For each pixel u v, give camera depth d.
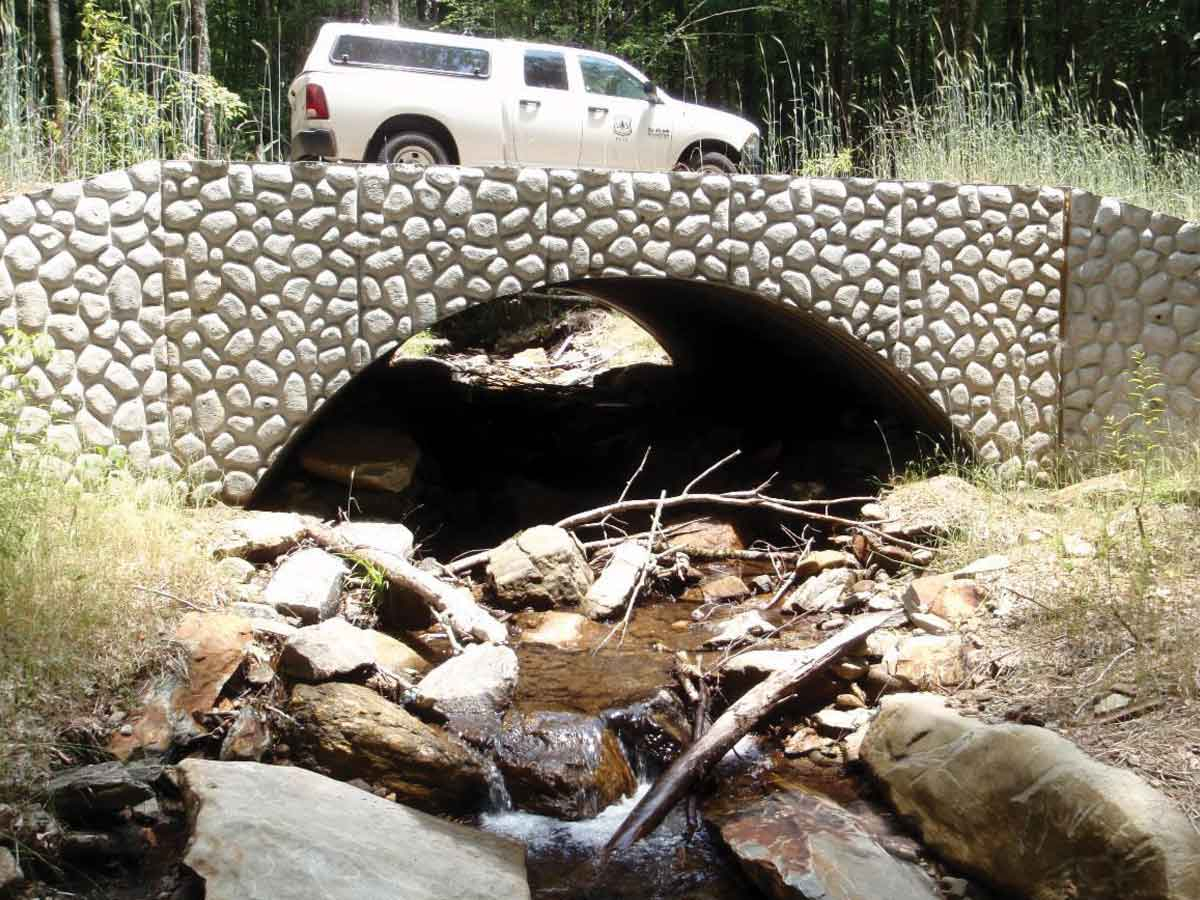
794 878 3.87
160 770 4.38
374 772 4.59
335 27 9.18
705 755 4.71
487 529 8.36
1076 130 9.79
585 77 9.72
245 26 18.17
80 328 6.42
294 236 6.67
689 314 10.88
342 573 6.14
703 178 7.16
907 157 9.42
